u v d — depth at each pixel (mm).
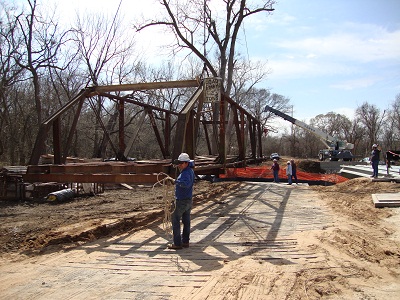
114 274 5160
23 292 4539
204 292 4371
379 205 10281
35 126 31188
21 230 7945
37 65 25922
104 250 6465
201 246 6617
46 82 31047
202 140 36906
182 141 7711
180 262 5664
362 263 5391
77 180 7684
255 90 60938
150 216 9539
